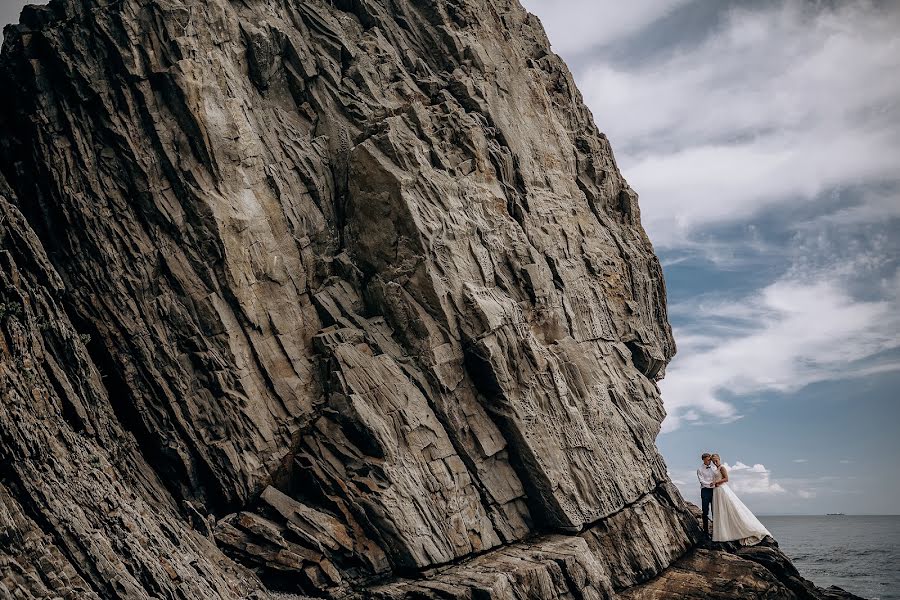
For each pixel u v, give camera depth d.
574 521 38.28
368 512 33.16
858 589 50.00
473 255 39.66
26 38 34.94
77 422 29.34
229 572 29.89
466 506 36.03
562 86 53.62
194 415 33.41
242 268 35.22
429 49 46.84
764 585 38.84
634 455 43.59
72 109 34.56
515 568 33.66
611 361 46.12
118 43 34.88
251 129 37.34
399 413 35.44
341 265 38.69
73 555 23.25
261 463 33.69
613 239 50.59
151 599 24.14
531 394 39.00
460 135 42.56
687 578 39.84
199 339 33.97
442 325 37.47
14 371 25.50
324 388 35.91
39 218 33.91
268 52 40.00
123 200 34.47
